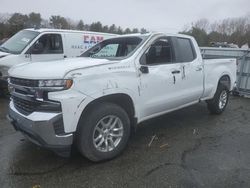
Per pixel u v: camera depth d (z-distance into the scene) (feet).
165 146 15.98
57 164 13.50
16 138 16.72
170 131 18.58
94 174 12.66
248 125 20.34
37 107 12.27
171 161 14.06
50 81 11.89
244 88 31.42
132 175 12.62
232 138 17.57
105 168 13.21
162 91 16.20
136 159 14.20
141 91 14.90
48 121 11.82
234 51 32.65
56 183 11.87
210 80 20.49
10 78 13.92
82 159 14.05
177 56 17.44
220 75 21.50
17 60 26.22
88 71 12.67
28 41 27.66
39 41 28.17
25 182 11.90
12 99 14.38
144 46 15.57
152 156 14.60
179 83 17.30
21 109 13.34
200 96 19.77
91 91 12.66
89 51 18.81
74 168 13.15
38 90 12.09
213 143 16.63
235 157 14.69
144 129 18.89
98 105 13.28
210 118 21.81
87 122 12.76
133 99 14.55
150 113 16.07
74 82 12.14
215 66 21.04
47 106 12.01
